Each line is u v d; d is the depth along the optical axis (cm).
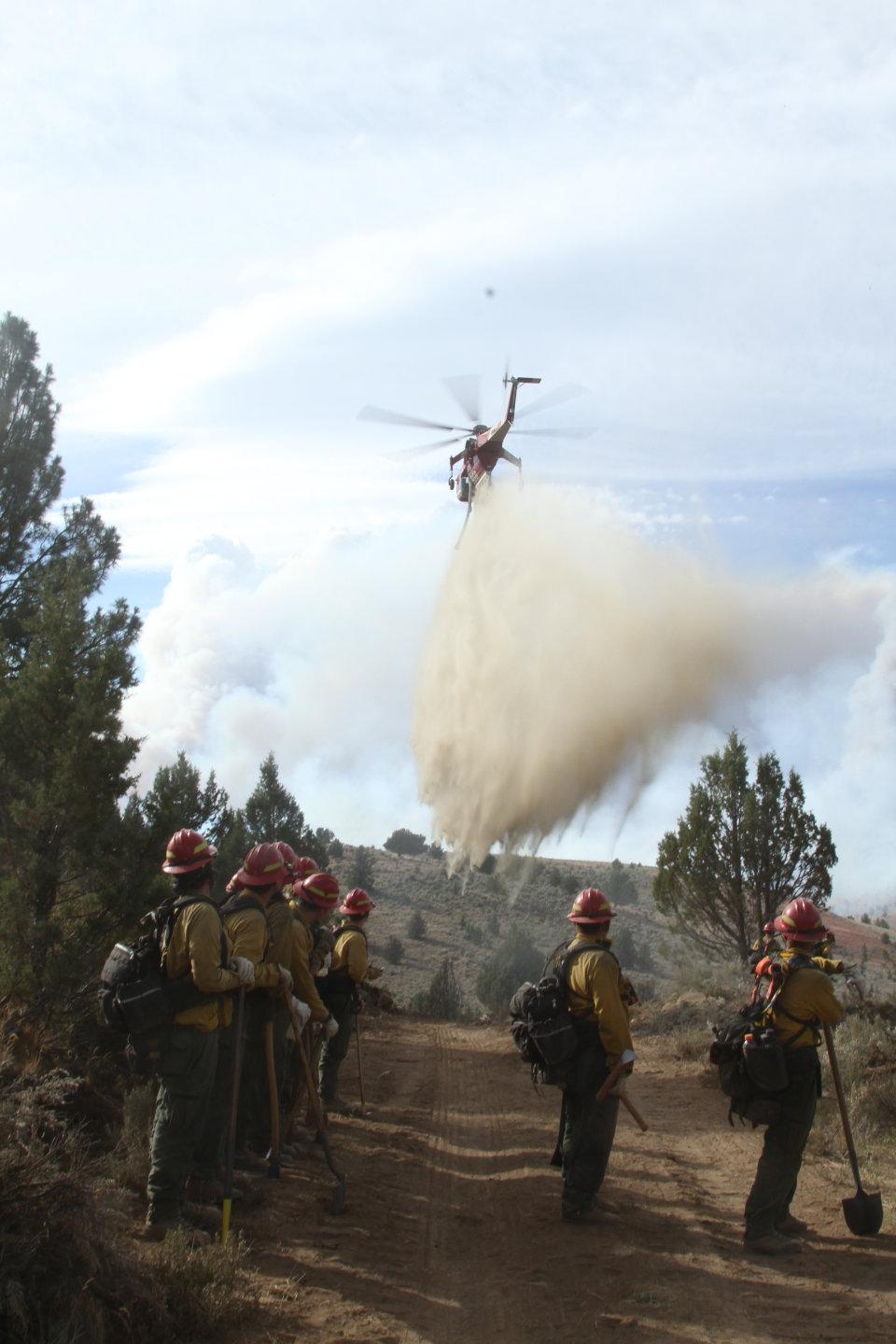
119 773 988
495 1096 1251
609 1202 757
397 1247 642
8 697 1009
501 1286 580
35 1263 444
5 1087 603
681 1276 594
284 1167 804
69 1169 502
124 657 1038
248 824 3167
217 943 602
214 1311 489
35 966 891
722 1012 1731
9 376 1848
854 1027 1217
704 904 2344
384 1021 2186
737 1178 856
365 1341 489
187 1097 604
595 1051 694
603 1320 526
